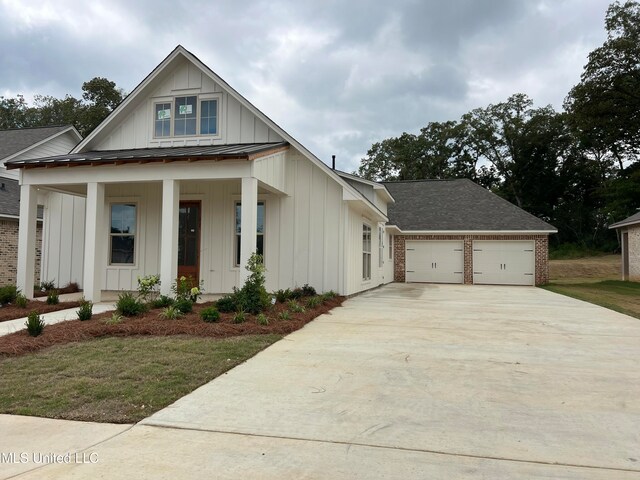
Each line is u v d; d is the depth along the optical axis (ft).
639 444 11.39
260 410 13.50
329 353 20.74
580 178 158.10
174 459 10.32
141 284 29.86
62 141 71.82
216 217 42.32
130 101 42.34
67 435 11.66
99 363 18.13
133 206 44.42
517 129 165.89
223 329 24.06
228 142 41.42
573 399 14.87
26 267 35.81
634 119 99.50
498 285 68.74
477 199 78.89
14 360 18.61
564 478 9.57
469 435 11.84
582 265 108.68
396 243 74.43
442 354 20.93
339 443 11.26
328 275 40.55
